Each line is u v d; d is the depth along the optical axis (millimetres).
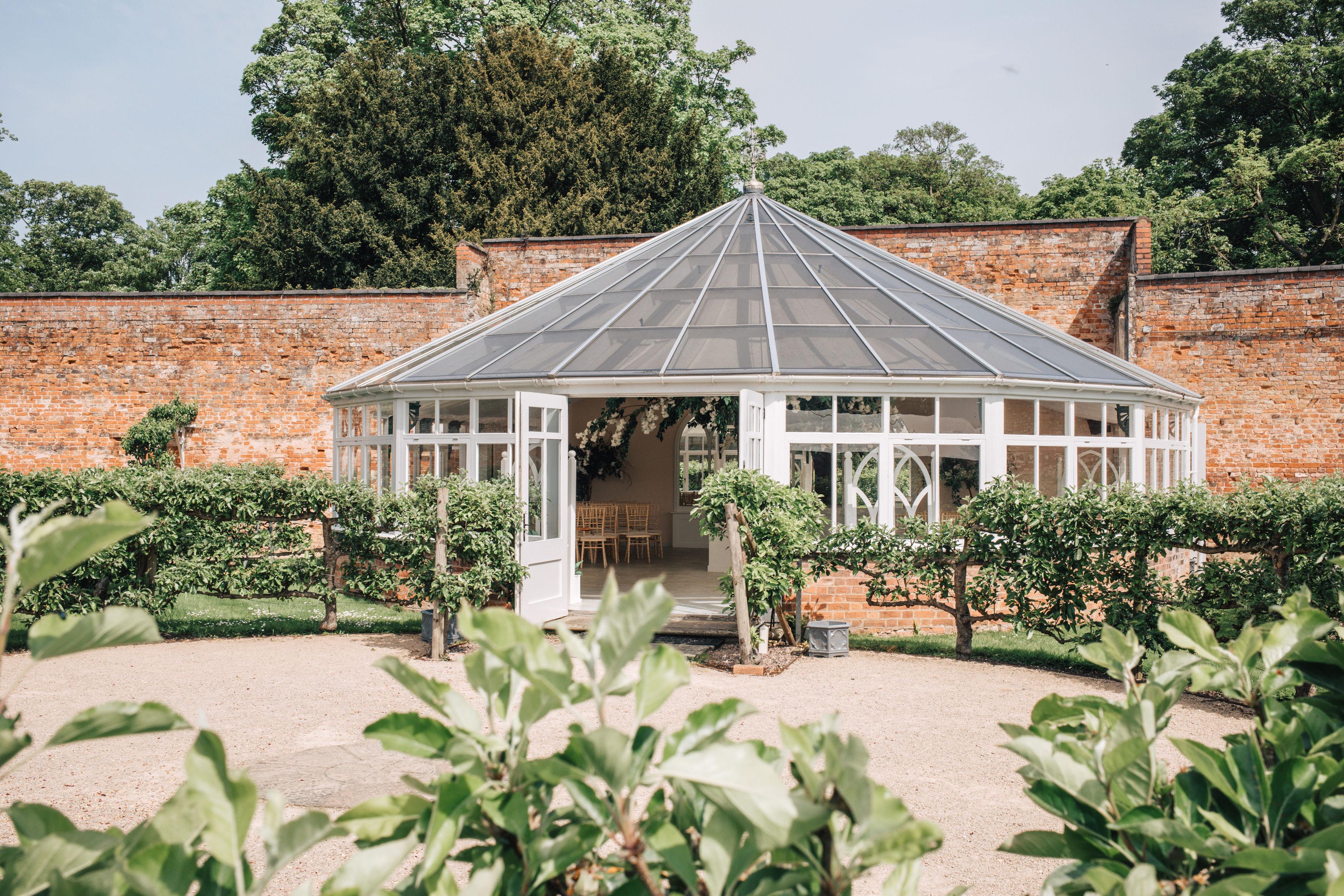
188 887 1294
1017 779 5035
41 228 44500
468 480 9039
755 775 1310
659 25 32938
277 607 11500
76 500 8930
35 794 4797
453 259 25500
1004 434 10273
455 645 9000
